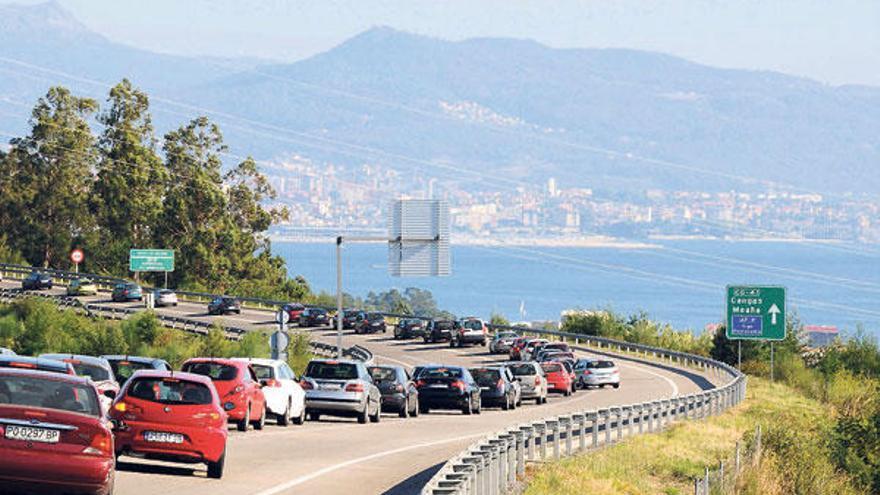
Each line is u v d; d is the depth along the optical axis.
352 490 72.06
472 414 148.12
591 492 82.31
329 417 133.38
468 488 61.69
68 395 55.75
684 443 117.94
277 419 115.31
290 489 70.38
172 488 67.31
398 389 135.62
